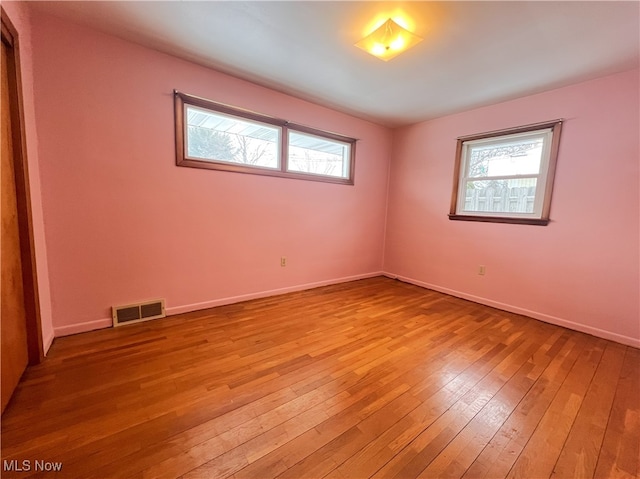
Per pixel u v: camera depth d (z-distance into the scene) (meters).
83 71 2.05
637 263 2.31
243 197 2.96
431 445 1.27
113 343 2.08
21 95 1.61
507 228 3.07
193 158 2.60
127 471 1.09
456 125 3.50
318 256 3.71
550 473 1.15
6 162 1.51
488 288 3.25
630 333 2.35
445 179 3.64
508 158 3.10
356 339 2.28
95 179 2.17
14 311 1.54
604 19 1.72
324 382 1.70
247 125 2.93
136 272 2.42
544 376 1.83
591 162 2.50
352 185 3.92
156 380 1.66
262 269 3.20
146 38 2.14
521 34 1.89
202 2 1.72
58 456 1.14
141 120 2.30
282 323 2.54
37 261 1.82
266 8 1.75
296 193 3.38
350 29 1.93
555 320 2.74
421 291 3.71
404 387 1.68
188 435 1.27
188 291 2.71
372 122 3.97
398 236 4.28
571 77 2.46
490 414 1.47
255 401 1.51
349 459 1.18
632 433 1.36
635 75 2.26
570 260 2.65
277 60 2.38
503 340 2.35
